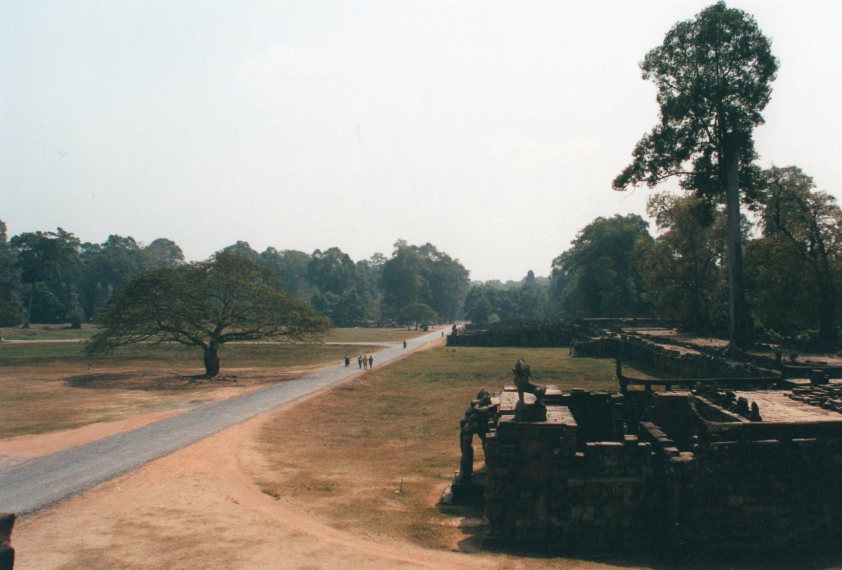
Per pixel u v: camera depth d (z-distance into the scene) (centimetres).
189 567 1263
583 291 10144
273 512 1655
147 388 4372
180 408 3441
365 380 4700
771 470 1293
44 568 1273
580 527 1327
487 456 1372
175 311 4941
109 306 5016
